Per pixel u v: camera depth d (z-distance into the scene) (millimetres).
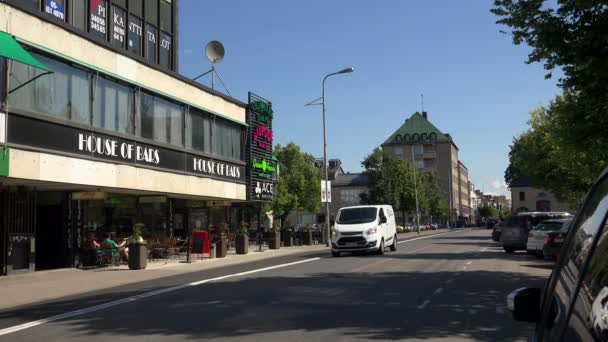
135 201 27109
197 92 28359
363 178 127562
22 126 17203
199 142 28547
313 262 22266
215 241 28797
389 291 12633
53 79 18672
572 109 13297
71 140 19328
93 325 9273
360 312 9875
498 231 37469
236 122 32469
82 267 21906
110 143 21422
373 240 25172
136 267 21141
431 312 9828
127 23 26688
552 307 2646
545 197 71938
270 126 36594
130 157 22641
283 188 65875
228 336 8008
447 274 16406
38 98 17984
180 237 31688
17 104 17078
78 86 19906
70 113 19438
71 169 19297
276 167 38406
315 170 71688
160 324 9109
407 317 9352
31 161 17531
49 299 13656
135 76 23281
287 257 27406
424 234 67188
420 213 90250
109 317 10047
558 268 2789
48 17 18297
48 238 21906
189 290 13750
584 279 2285
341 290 12867
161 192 25312
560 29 11562
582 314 2152
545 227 22578
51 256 21812
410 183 79312
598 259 2221
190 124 27719
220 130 30906
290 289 13234
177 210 32438
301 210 71750
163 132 25344
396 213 92938
